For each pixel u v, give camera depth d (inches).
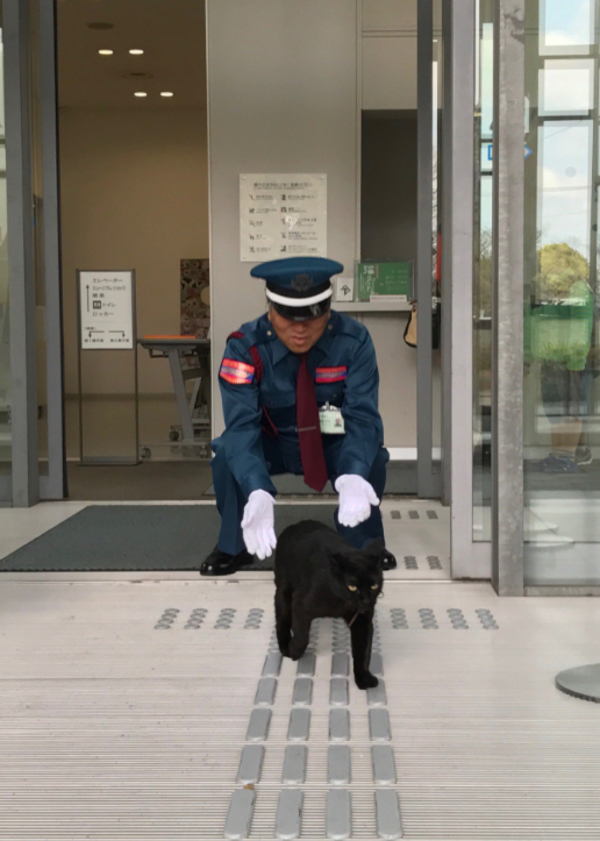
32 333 194.1
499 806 63.9
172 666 93.8
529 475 121.0
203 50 409.1
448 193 183.5
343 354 114.0
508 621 109.0
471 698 84.3
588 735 76.1
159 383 514.9
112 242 522.6
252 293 240.7
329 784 67.3
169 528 167.2
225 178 239.1
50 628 107.4
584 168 120.9
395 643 100.8
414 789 66.4
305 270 103.5
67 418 414.9
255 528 99.0
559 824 61.5
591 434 121.2
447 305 187.0
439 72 198.2
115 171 519.5
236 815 62.4
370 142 283.1
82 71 441.1
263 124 238.2
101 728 78.2
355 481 103.1
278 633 97.3
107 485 226.8
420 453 198.2
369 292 239.6
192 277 520.7
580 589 120.2
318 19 236.1
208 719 80.0
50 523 174.9
